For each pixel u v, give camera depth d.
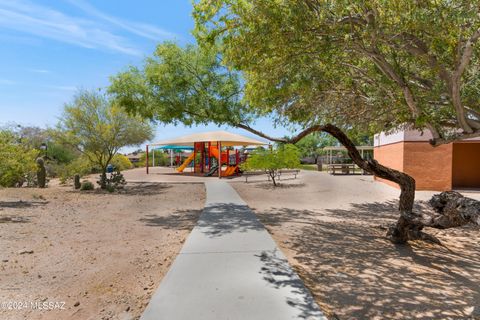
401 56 5.75
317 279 4.84
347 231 8.06
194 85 10.61
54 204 12.63
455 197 5.50
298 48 5.34
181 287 4.27
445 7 3.93
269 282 4.44
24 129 26.92
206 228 7.87
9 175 13.62
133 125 18.67
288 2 4.95
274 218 9.68
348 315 3.69
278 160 17.56
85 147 18.50
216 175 27.12
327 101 9.05
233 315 3.50
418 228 6.98
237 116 9.92
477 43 4.83
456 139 5.70
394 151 16.75
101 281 4.70
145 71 11.14
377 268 5.38
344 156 43.09
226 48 6.58
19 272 5.04
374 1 4.33
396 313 3.74
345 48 5.38
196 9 5.79
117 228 8.42
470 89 5.34
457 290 4.46
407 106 5.88
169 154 52.88
